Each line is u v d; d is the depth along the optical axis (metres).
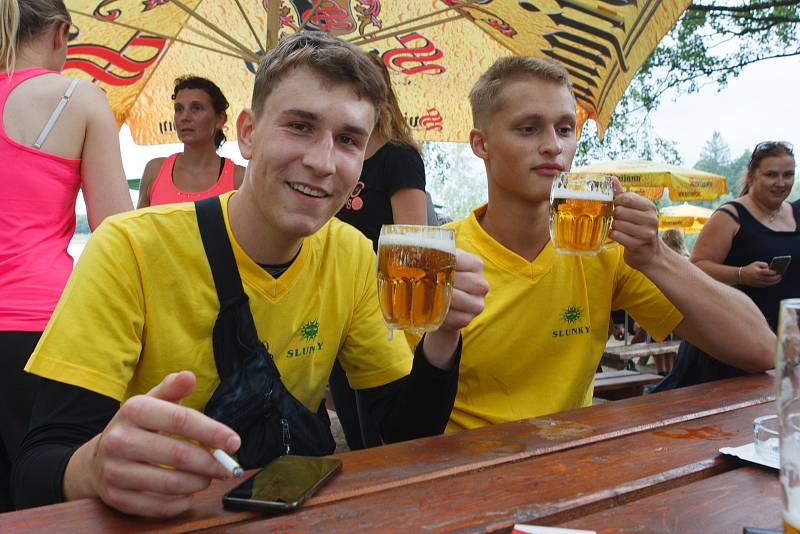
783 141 3.37
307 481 0.89
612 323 6.88
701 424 1.24
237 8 4.26
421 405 1.32
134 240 1.29
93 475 0.83
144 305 1.30
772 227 3.38
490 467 0.99
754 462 0.98
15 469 1.05
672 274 1.62
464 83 4.52
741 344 1.64
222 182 3.32
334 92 1.26
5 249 1.74
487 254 1.92
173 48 4.60
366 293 1.60
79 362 1.16
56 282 1.79
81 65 4.09
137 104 4.82
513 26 3.76
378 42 4.31
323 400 1.57
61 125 1.83
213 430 0.76
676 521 0.78
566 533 0.73
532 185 1.84
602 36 3.26
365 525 0.77
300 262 1.44
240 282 1.34
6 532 0.75
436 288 1.14
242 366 1.29
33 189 1.78
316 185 1.29
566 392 1.86
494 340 1.85
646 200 1.58
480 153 2.02
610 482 0.92
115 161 1.93
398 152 2.55
